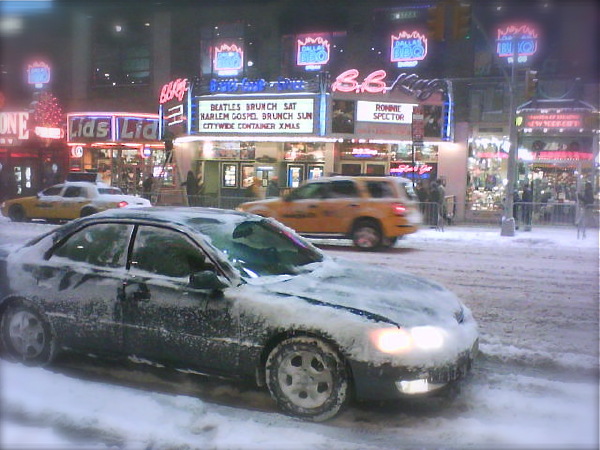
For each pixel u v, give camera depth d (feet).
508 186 59.88
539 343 21.16
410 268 38.45
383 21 81.61
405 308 15.43
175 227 16.97
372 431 14.03
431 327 14.88
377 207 46.26
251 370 15.28
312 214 47.42
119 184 95.76
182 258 16.57
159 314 16.08
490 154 77.82
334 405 14.43
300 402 14.71
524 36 74.74
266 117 78.28
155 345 16.20
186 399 15.34
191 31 93.20
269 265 17.42
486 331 22.80
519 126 73.41
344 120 75.77
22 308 17.95
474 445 13.26
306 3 85.40
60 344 17.48
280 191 78.84
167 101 86.58
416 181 80.64
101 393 15.71
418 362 14.21
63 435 13.24
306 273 17.52
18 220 66.39
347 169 83.30
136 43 97.60
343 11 83.20
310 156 83.46
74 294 17.19
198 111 81.87
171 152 88.84
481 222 76.95
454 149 78.59
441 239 56.13
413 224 47.29
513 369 18.47
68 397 15.33
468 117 78.13
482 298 29.17
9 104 106.73
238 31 90.07
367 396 14.39
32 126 97.91
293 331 14.78
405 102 76.74
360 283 17.08
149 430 13.56
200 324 15.62
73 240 18.13
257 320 15.10
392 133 77.00
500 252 47.29
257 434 13.62
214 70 92.02
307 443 13.17
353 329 14.35
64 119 100.99
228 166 88.89
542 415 14.90
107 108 99.30
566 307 27.27
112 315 16.65
